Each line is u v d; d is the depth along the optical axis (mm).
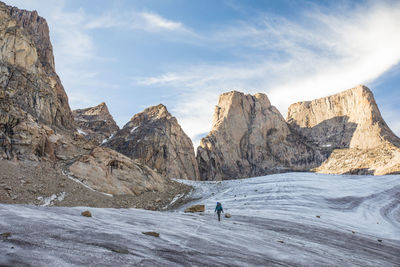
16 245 7246
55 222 10398
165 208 58625
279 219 28953
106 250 8234
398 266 16547
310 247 17406
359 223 34531
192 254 9844
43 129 59469
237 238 15430
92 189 51812
